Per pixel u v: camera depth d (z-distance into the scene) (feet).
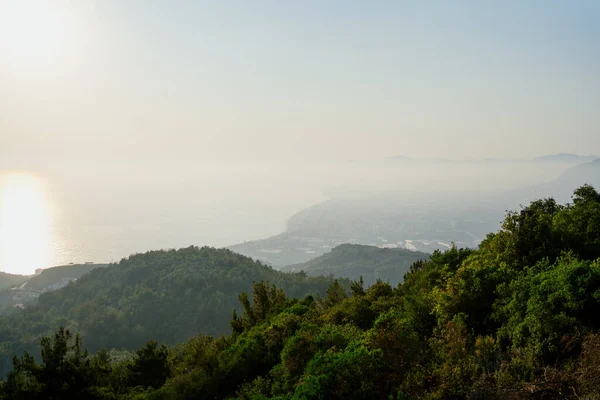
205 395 40.52
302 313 59.21
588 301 24.17
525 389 19.77
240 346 46.01
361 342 27.43
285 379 31.42
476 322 30.99
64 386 39.75
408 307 38.09
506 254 38.45
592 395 18.21
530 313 25.17
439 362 24.44
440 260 51.60
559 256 35.19
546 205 56.90
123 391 50.34
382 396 22.61
